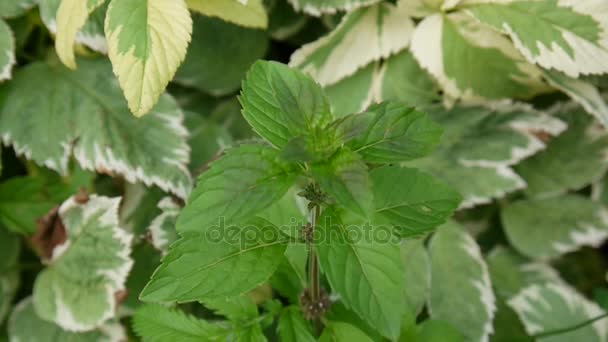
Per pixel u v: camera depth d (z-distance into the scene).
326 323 0.44
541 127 0.54
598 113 0.51
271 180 0.38
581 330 0.54
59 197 0.54
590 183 0.59
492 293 0.53
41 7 0.50
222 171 0.38
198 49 0.56
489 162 0.54
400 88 0.54
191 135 0.56
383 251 0.39
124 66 0.45
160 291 0.39
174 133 0.52
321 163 0.38
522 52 0.49
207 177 0.38
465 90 0.53
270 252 0.41
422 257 0.54
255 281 0.40
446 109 0.55
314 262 0.43
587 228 0.56
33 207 0.54
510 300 0.55
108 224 0.52
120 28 0.45
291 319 0.44
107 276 0.52
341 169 0.38
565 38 0.49
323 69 0.54
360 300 0.39
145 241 0.54
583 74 0.51
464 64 0.53
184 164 0.52
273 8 0.57
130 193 0.55
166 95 0.53
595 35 0.49
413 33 0.53
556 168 0.57
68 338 0.53
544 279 0.56
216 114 0.58
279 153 0.37
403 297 0.39
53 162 0.52
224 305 0.44
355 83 0.55
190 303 0.54
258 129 0.39
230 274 0.40
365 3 0.52
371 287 0.39
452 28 0.52
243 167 0.38
